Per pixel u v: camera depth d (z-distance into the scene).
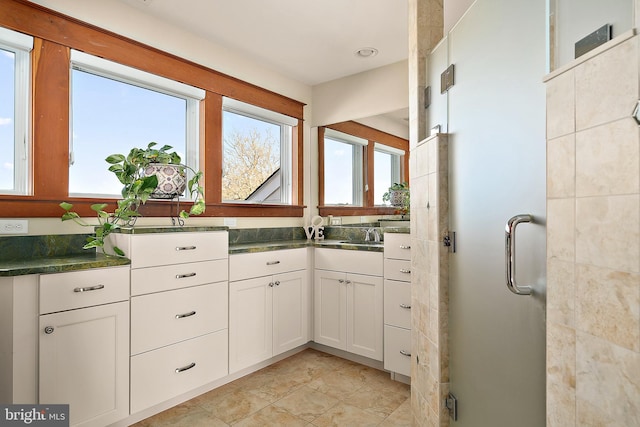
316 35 2.64
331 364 2.74
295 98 3.49
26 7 1.90
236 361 2.41
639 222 0.63
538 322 1.03
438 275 1.57
